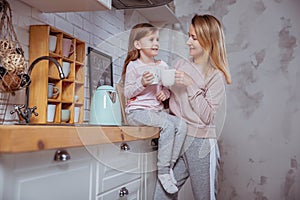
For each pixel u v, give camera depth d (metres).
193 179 1.79
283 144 2.90
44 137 0.85
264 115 2.96
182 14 3.20
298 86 2.89
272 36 2.98
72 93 1.80
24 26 1.58
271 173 2.91
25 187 0.84
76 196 1.09
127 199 1.51
